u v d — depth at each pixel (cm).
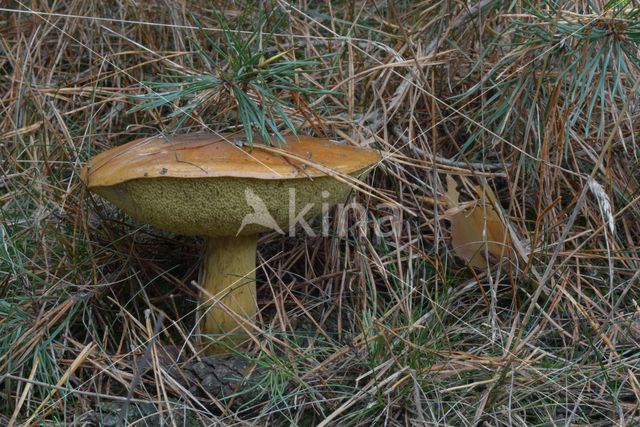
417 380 43
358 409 43
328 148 44
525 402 43
